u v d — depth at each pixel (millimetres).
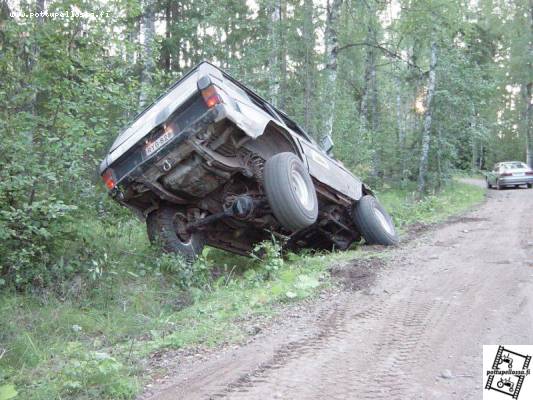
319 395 3629
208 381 3982
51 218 6523
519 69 36531
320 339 4711
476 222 12305
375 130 23547
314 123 15953
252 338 4867
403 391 3625
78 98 7484
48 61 6941
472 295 5801
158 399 3744
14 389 3824
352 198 9375
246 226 7957
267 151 7344
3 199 6258
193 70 7309
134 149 6695
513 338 4461
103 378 3967
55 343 5156
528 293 5754
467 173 25156
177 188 6953
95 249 7379
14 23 6816
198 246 7773
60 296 6359
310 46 16234
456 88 21469
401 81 24250
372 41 20156
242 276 7953
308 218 6988
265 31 18000
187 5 16875
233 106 6297
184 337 4945
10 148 6320
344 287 6402
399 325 4957
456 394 3555
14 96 6840
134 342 5102
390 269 7215
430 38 19703
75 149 6934
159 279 7207
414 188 22812
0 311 5578
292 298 5938
